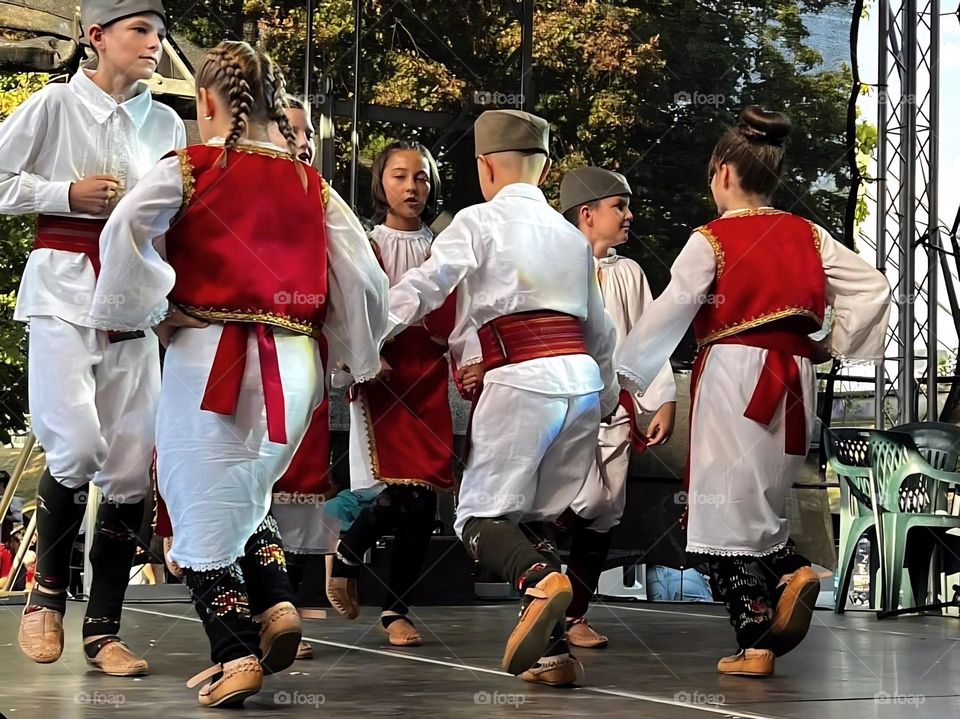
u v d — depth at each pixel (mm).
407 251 4164
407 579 3936
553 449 3021
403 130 7586
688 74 7910
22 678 2969
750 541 3201
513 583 2830
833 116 7426
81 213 3031
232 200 2566
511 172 3154
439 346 4059
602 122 8375
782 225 3291
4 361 8578
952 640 4344
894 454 5770
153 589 5797
